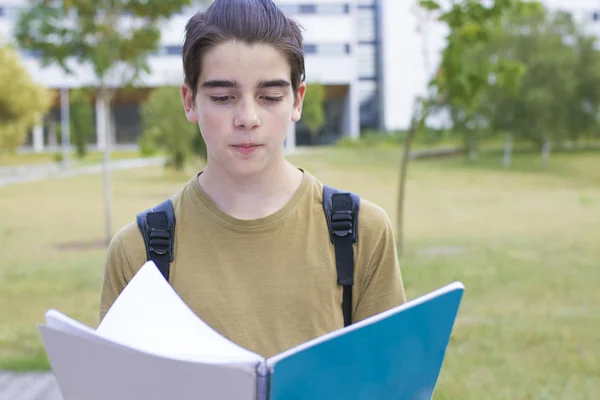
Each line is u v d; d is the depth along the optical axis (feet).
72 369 3.49
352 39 194.49
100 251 34.94
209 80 4.02
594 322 20.04
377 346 3.55
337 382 3.46
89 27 32.45
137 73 35.73
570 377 15.21
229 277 4.40
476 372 15.55
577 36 109.81
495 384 14.71
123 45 33.65
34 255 33.78
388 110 203.00
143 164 138.92
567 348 17.40
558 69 104.01
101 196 69.56
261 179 4.45
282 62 4.07
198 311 4.34
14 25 33.22
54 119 204.03
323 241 4.52
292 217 4.51
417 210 54.60
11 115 97.35
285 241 4.47
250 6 4.08
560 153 136.36
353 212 4.61
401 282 4.75
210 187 4.57
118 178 97.45
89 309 21.90
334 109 215.31
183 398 3.32
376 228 4.65
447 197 65.31
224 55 3.97
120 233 4.69
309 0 191.93
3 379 14.85
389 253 4.69
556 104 105.60
